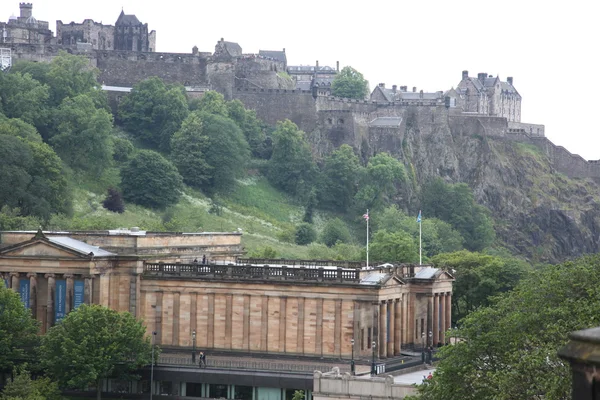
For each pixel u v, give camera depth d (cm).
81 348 19375
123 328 19988
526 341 12519
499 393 11481
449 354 13712
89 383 19925
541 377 11050
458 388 12912
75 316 19862
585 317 11738
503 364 12900
